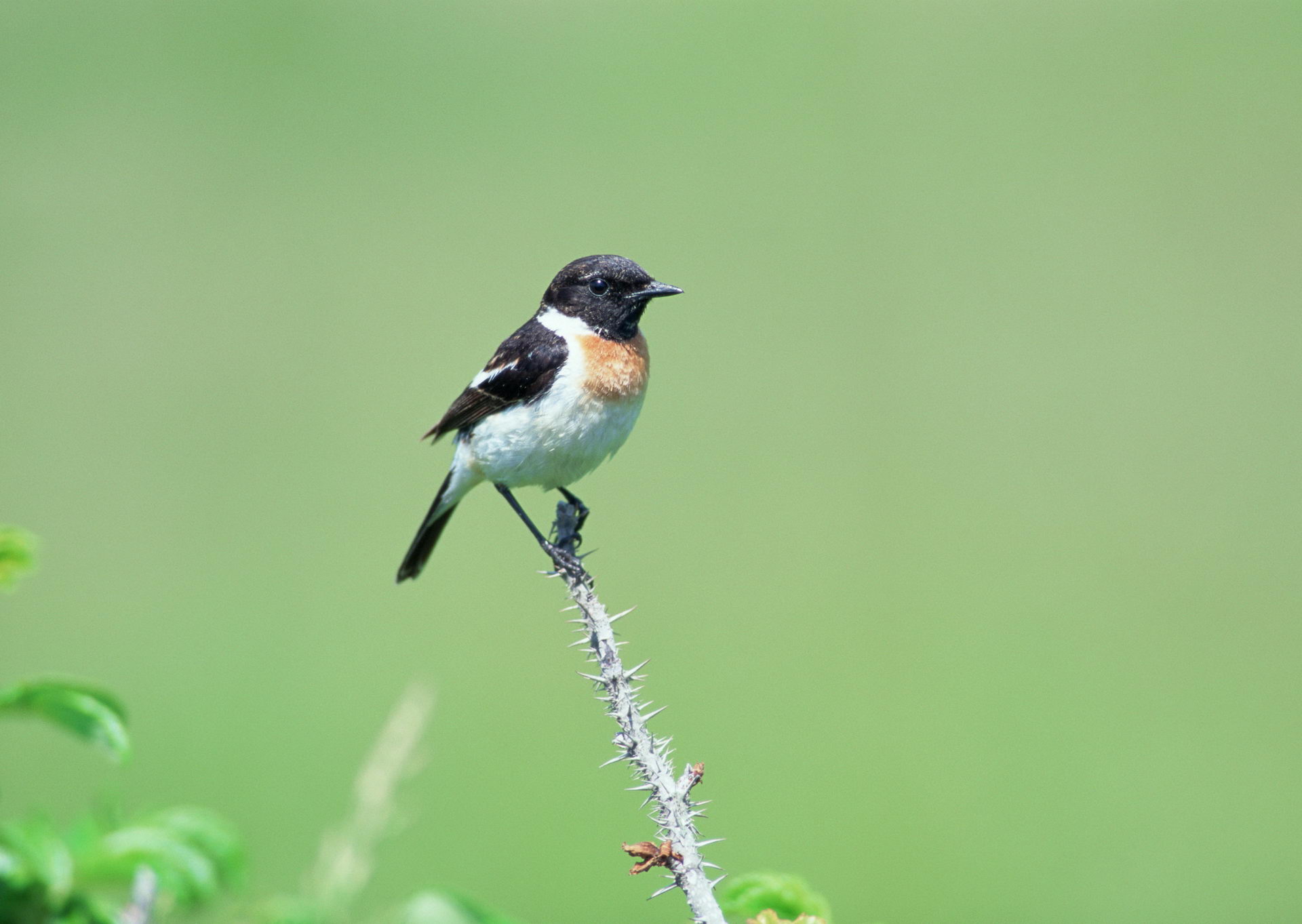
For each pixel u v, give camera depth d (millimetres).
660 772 3592
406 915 3168
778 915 3346
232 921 3514
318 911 3576
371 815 3770
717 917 3367
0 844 3316
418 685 3939
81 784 9859
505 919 3164
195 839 3520
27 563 3871
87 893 3426
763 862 10039
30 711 3283
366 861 3686
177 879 3396
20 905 3236
